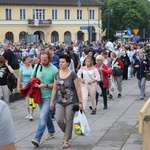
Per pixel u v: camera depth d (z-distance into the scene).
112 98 18.80
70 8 96.94
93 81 14.23
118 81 19.12
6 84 13.41
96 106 15.13
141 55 18.33
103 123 12.73
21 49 40.56
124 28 107.94
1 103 3.68
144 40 81.94
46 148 9.81
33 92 9.98
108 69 15.73
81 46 38.03
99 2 98.62
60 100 9.73
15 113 15.08
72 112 9.70
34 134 11.35
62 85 9.63
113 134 11.16
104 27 109.94
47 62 10.15
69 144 9.91
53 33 96.56
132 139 10.56
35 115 14.56
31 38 60.47
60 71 9.76
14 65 17.42
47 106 10.05
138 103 17.25
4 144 3.61
